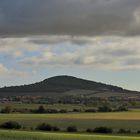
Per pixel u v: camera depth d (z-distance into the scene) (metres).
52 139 59.41
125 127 110.25
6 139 57.62
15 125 113.38
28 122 122.06
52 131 103.62
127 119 137.88
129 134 96.94
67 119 135.88
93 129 105.12
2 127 113.81
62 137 62.72
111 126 111.12
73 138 62.03
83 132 101.25
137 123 121.75
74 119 136.38
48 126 109.12
